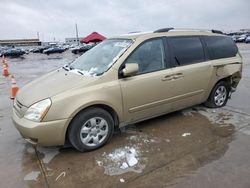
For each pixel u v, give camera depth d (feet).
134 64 11.41
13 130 14.24
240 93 20.92
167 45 13.50
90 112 10.96
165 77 12.99
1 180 9.55
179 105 14.34
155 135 12.91
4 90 25.99
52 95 10.44
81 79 11.34
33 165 10.52
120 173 9.74
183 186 8.80
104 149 11.59
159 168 9.95
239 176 9.20
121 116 12.01
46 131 10.19
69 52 163.02
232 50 17.01
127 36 13.66
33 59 101.14
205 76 14.98
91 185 9.10
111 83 11.39
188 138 12.48
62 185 9.16
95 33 98.68
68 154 11.27
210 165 9.98
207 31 16.06
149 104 12.77
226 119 14.85
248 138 12.27
